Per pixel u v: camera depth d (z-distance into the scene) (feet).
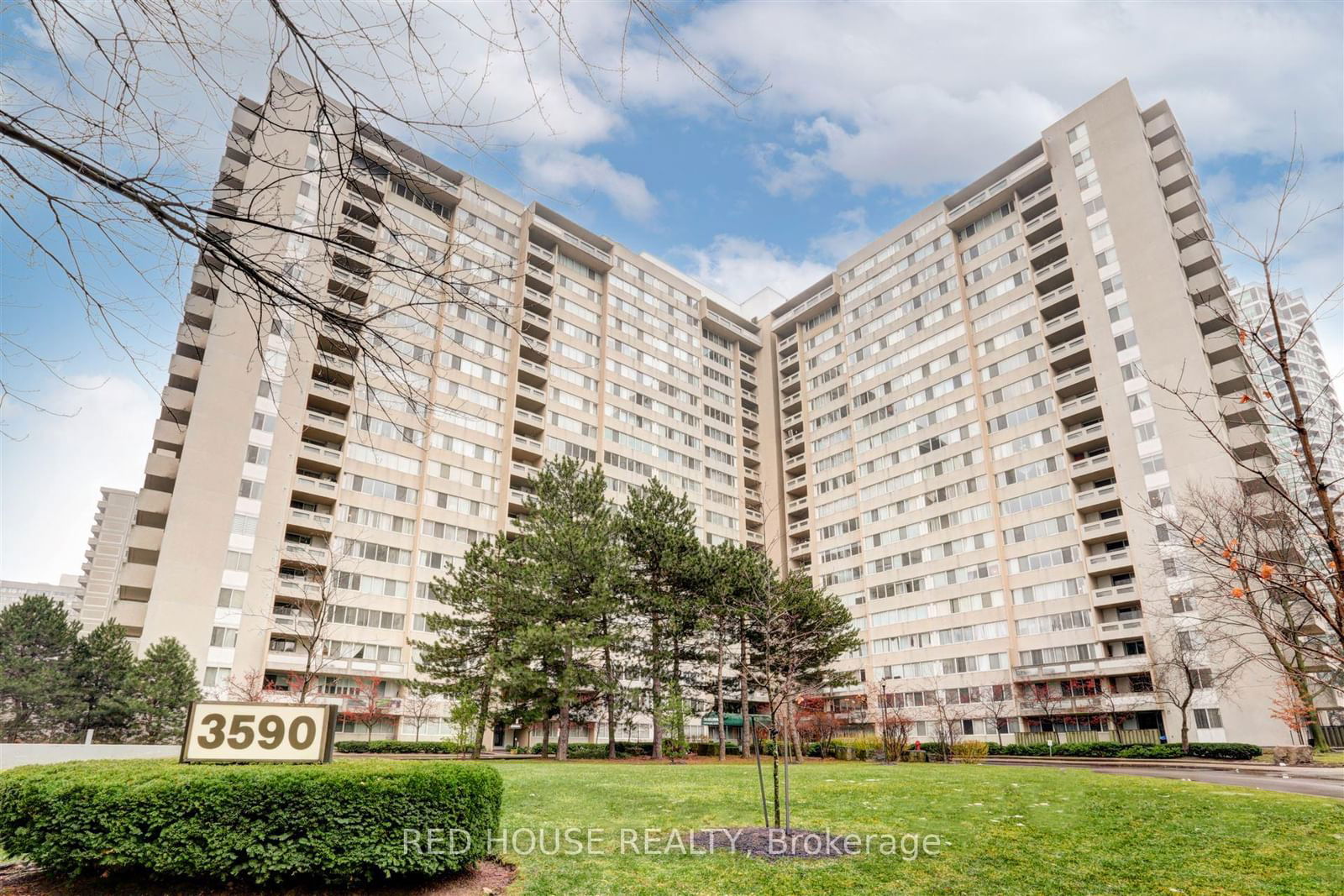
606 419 232.73
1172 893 24.17
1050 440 191.31
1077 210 197.06
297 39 12.33
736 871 26.66
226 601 147.33
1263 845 30.81
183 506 147.02
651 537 119.34
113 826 22.26
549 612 108.47
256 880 22.66
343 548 146.00
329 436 173.06
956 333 223.10
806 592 118.01
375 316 14.12
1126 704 153.69
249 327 158.40
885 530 227.40
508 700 112.16
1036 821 36.35
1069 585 177.78
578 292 241.14
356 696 152.35
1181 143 191.93
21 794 23.02
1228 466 153.48
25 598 133.90
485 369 204.74
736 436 278.05
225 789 22.81
